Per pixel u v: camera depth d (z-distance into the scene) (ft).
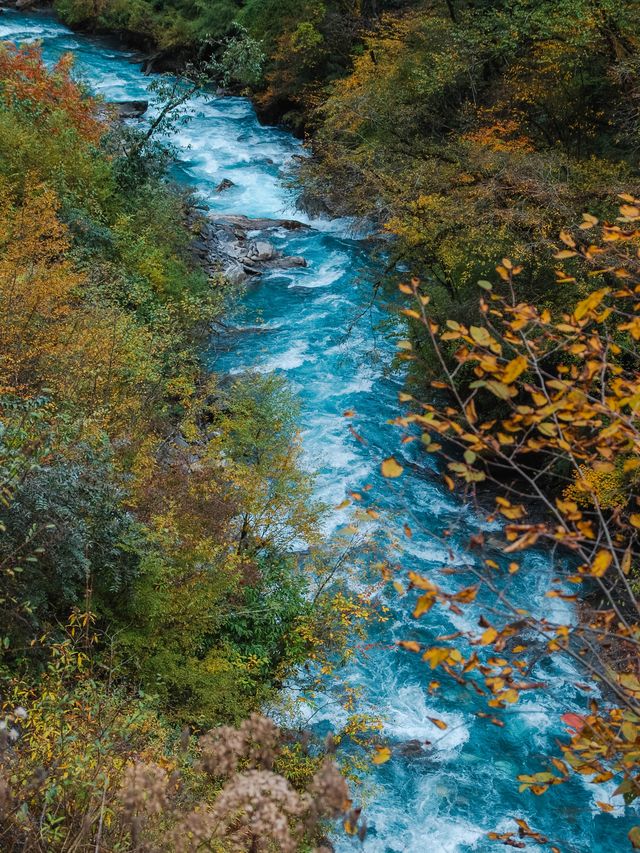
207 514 33.30
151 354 44.60
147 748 18.29
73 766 14.89
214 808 11.37
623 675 9.74
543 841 11.71
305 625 33.42
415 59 79.36
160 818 13.05
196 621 30.71
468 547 9.60
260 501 36.47
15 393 31.68
